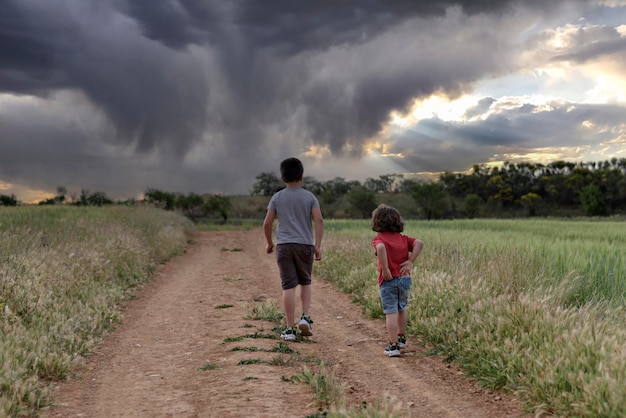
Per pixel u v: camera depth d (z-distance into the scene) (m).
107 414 4.38
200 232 34.94
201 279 13.66
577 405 3.91
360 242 15.31
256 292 11.45
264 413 4.16
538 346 5.18
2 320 6.57
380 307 8.48
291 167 7.05
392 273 6.27
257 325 7.85
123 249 14.05
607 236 17.98
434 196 80.69
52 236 12.98
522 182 109.00
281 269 6.97
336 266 13.34
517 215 100.12
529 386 4.59
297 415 4.13
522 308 5.93
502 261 8.48
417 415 4.34
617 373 4.11
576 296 7.52
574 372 4.36
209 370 5.51
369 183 112.75
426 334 6.79
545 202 105.62
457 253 11.02
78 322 7.16
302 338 7.00
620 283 7.82
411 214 86.94
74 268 10.06
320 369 4.86
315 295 10.99
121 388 5.13
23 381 4.82
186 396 4.74
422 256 10.94
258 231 37.53
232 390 4.75
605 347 4.61
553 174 110.50
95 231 15.57
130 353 6.56
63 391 5.05
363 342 6.96
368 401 4.66
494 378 4.96
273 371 5.30
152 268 14.86
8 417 4.11
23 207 23.86
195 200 63.66
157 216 27.56
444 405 4.59
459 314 6.70
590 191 89.44
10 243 10.71
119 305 9.84
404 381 5.28
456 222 35.94
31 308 7.28
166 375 5.50
